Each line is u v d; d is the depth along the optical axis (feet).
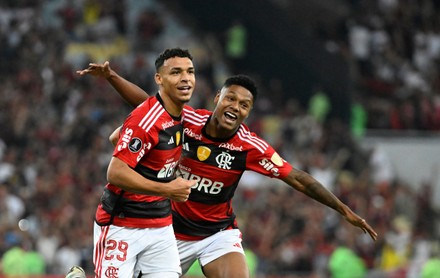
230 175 81.76
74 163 185.78
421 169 248.52
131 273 74.54
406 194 219.20
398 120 253.65
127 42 242.58
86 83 213.05
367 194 209.15
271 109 234.79
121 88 78.64
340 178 216.74
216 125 80.02
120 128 76.69
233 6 257.14
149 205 74.23
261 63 254.27
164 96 71.77
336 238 184.75
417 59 273.33
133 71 223.30
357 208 201.16
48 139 193.36
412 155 248.52
